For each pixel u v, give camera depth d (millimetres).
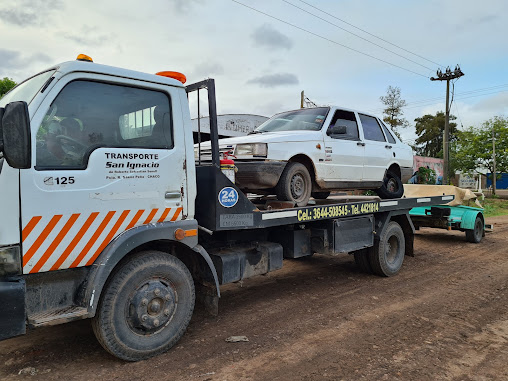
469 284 6613
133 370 3547
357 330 4539
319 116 6574
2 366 3621
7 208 3016
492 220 16812
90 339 4230
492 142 34594
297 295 5875
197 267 4410
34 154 3129
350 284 6551
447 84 29844
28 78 3775
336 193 10812
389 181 7965
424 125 55250
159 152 3838
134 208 3672
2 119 2789
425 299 5750
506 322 4879
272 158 5305
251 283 6562
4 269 3014
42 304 3291
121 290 3555
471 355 3934
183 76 4141
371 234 6762
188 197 4070
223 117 18531
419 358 3842
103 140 3518
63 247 3289
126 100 3676
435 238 11742
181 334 4008
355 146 6848
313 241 6031
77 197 3334
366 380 3416
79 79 3389
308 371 3562
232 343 4148
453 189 10500
